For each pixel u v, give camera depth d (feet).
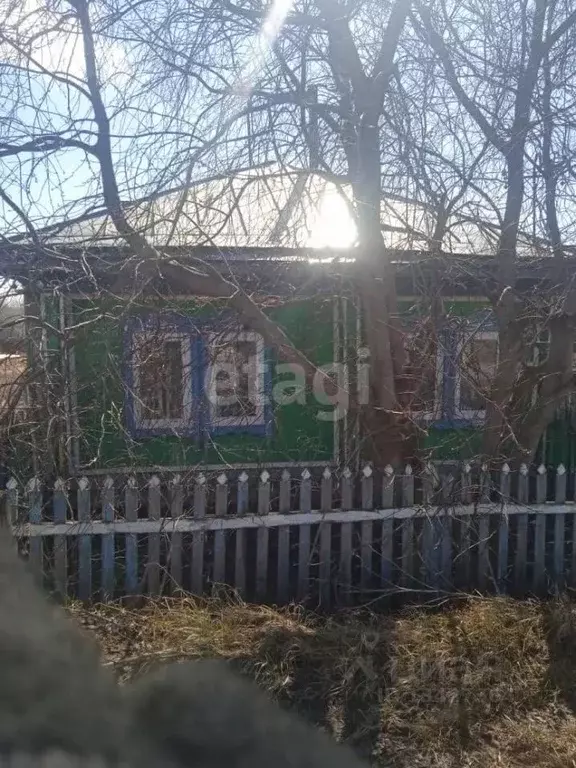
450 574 16.16
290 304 17.83
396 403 17.04
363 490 15.85
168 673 10.81
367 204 15.33
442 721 11.35
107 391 16.26
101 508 15.60
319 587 15.60
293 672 12.14
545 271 17.89
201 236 15.53
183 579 15.60
